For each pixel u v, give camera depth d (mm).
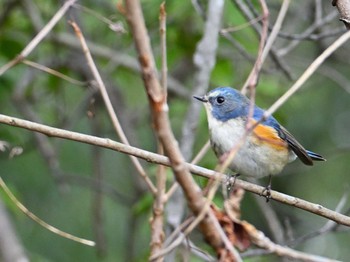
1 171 15047
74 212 15250
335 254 16156
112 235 15344
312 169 16578
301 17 14242
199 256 10211
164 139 5121
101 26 14672
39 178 15180
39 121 13727
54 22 7828
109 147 7312
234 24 11844
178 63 15219
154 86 5035
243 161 9258
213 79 13539
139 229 14477
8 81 13320
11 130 12938
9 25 14086
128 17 4941
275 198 8148
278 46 14984
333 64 16156
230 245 5637
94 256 15055
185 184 5211
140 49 4977
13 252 11438
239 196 6516
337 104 16547
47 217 15109
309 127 16578
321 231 10094
